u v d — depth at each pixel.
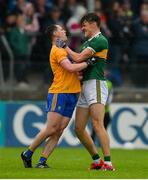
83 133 30.03
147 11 51.34
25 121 46.56
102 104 29.30
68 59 29.56
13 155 38.81
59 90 29.69
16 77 47.88
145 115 47.47
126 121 47.31
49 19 50.31
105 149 29.20
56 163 34.25
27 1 51.84
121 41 50.31
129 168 31.42
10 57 47.81
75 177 26.67
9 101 47.16
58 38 29.64
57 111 29.70
